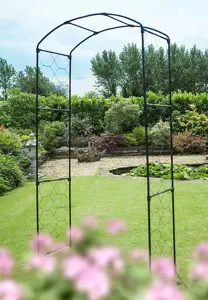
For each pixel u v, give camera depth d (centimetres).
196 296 105
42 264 115
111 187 622
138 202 501
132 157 1209
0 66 3012
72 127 1390
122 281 114
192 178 720
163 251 306
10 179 653
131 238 343
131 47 2234
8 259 125
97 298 91
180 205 477
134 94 2203
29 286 104
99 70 2492
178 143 1256
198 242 330
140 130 1333
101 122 1476
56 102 1441
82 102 1480
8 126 1357
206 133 1343
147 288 101
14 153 847
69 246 264
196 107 1463
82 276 96
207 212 438
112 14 252
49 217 434
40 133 1230
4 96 2494
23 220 425
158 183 645
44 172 889
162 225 385
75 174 827
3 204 521
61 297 100
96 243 144
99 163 1039
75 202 513
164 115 1391
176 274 240
